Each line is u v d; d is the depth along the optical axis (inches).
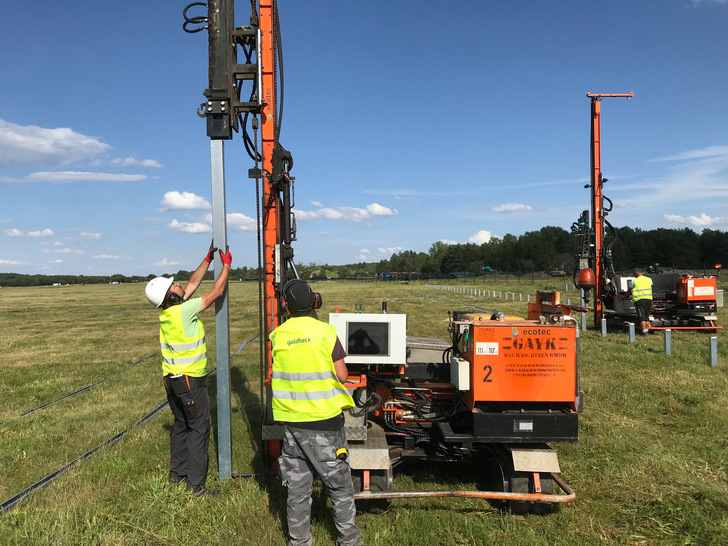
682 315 620.4
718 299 605.6
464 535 152.1
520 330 165.0
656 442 226.7
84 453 227.1
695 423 251.8
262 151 194.9
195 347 175.2
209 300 179.5
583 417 264.2
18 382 390.6
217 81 186.2
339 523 132.3
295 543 131.8
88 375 411.5
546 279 2450.8
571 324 168.4
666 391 310.0
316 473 138.0
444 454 186.9
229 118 187.0
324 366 131.5
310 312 142.2
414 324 695.1
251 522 157.8
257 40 189.5
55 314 1102.4
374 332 185.6
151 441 236.8
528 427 163.8
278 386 135.0
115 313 1103.0
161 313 177.3
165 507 166.2
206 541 147.9
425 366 209.6
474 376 165.2
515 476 164.6
